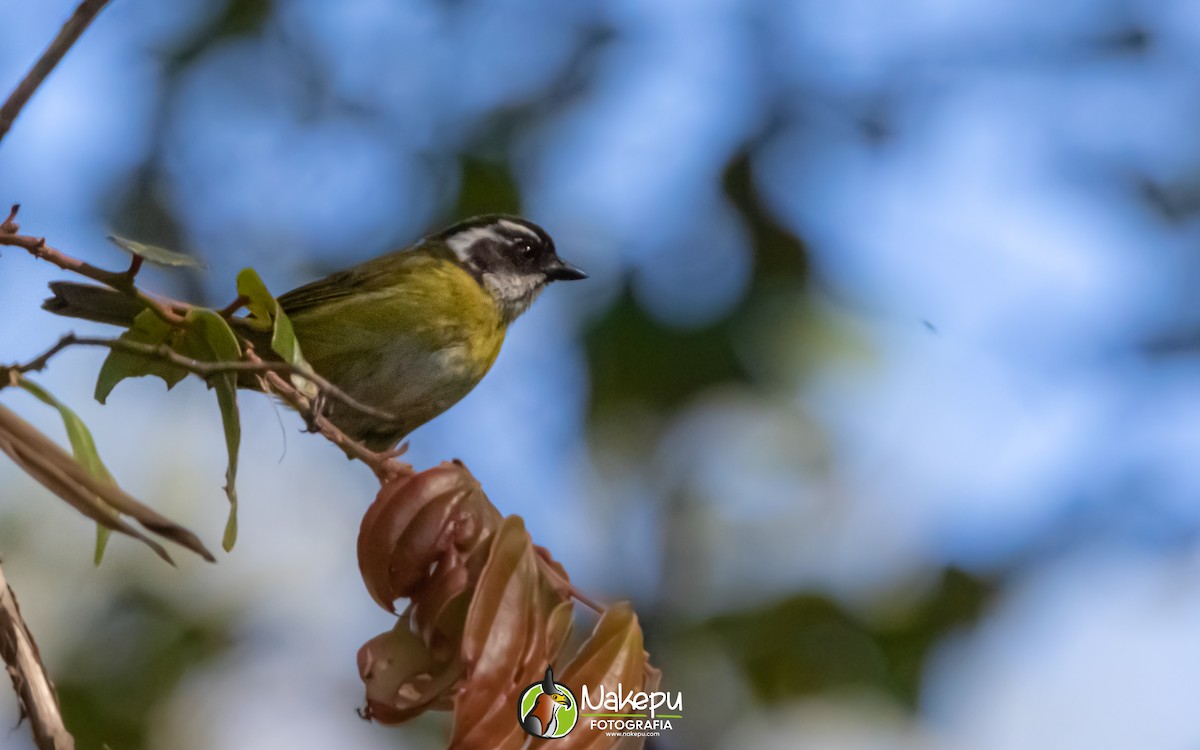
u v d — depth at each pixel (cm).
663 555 1196
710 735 1119
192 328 531
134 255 512
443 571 474
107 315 695
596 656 468
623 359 1229
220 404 523
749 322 1211
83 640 1097
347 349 964
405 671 469
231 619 1166
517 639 452
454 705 476
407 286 984
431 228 1360
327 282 984
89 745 1061
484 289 1038
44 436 380
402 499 483
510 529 464
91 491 372
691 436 1221
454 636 470
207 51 1403
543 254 1098
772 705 1130
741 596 1167
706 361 1211
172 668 1110
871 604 1166
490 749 441
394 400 977
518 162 1354
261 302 546
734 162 1276
